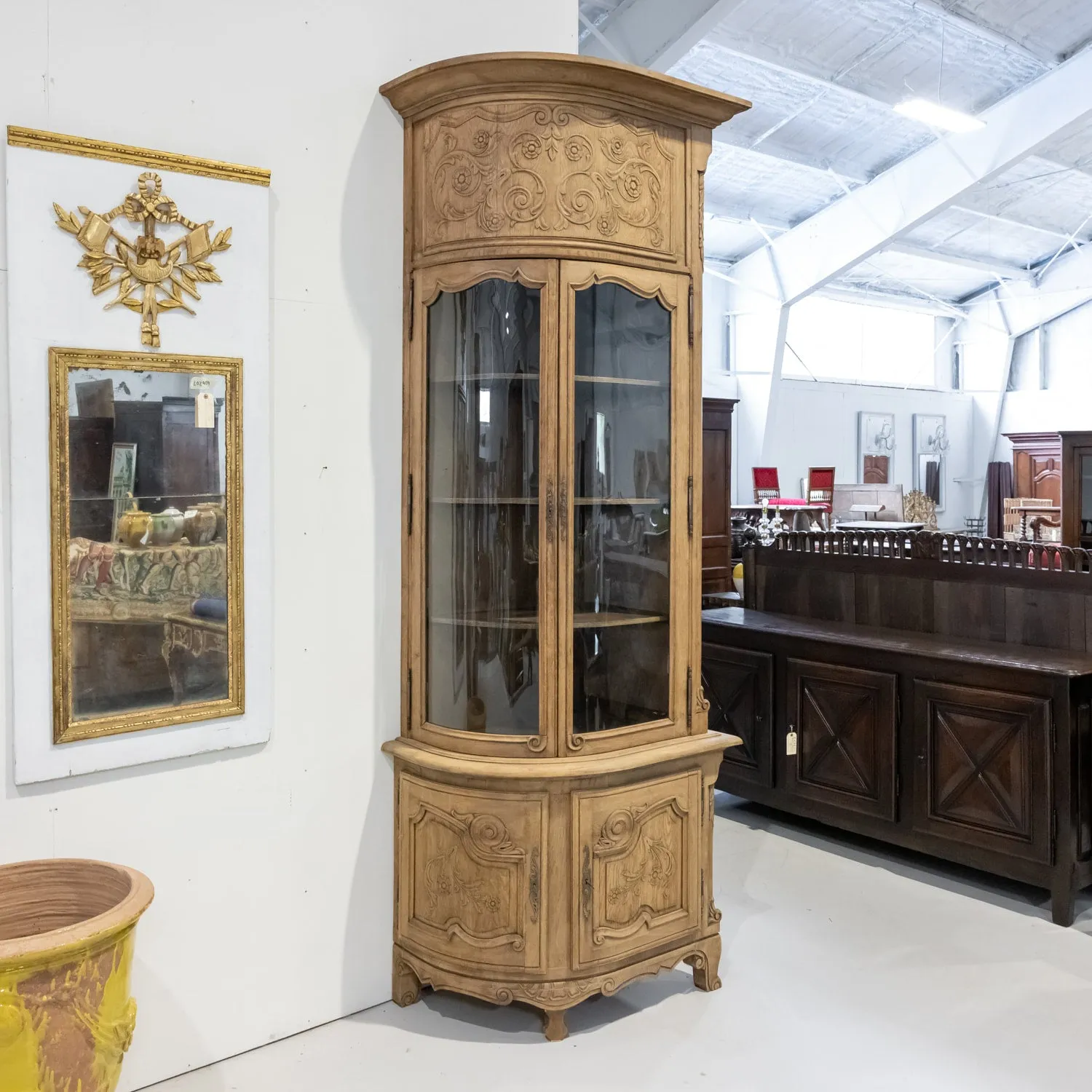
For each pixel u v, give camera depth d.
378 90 2.71
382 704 2.80
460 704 2.71
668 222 2.74
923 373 16.11
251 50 2.49
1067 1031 2.69
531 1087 2.42
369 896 2.79
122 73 2.29
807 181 10.83
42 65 2.18
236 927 2.55
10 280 2.13
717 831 4.29
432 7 2.81
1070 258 14.99
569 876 2.60
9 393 2.14
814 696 4.09
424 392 2.73
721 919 3.38
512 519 2.65
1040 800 3.39
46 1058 1.78
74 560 2.24
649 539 2.78
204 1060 2.51
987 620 4.00
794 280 11.88
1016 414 16.23
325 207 2.63
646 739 2.75
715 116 2.78
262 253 2.49
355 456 2.72
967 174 10.04
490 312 2.63
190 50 2.39
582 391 2.62
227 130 2.46
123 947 1.90
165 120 2.36
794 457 13.80
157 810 2.41
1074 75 9.12
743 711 4.36
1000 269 14.99
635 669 2.76
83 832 2.30
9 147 2.12
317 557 2.66
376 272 2.73
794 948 3.17
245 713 2.52
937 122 8.00
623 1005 2.83
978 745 3.56
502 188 2.57
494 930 2.62
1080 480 7.04
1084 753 3.36
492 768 2.56
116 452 2.28
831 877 3.77
